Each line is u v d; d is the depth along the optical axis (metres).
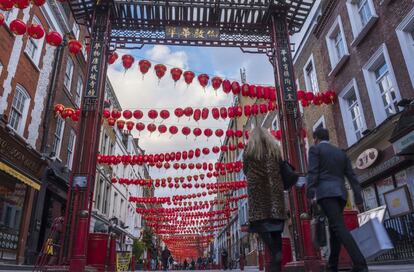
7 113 12.65
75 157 8.65
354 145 12.23
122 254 15.87
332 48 15.09
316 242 4.27
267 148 3.81
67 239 7.99
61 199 17.05
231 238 41.31
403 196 9.72
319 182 3.89
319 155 3.98
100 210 24.88
